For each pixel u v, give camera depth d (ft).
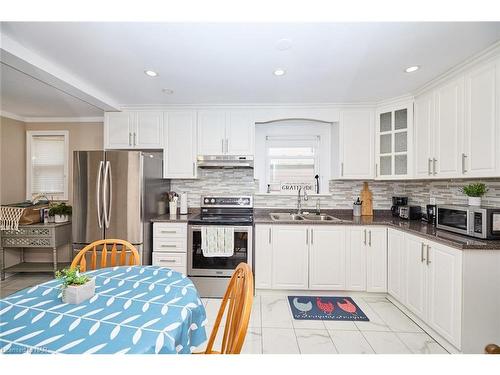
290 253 8.86
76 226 8.52
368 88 8.20
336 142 10.14
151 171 9.29
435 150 7.44
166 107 10.04
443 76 7.02
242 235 9.01
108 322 3.20
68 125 11.93
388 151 9.32
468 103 6.21
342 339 6.49
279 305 8.28
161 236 9.04
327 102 9.57
